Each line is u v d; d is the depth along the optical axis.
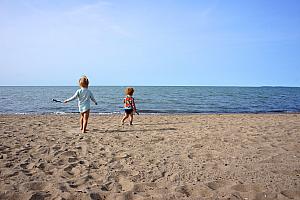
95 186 3.43
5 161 4.52
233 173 3.96
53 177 3.79
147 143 6.16
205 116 13.97
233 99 37.03
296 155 4.99
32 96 39.66
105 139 6.59
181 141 6.38
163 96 44.16
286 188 3.33
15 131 7.75
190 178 3.76
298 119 12.08
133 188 3.38
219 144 6.01
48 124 9.59
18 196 3.05
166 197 3.05
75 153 5.18
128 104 9.44
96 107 22.70
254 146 5.79
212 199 3.00
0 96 38.91
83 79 7.52
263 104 28.16
